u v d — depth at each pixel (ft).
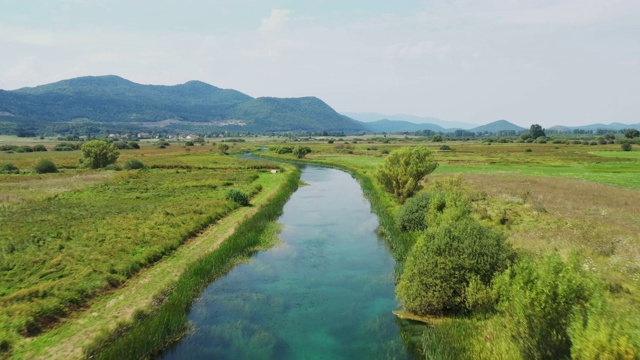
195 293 60.08
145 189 159.74
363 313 55.11
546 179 179.73
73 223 92.27
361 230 104.78
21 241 75.20
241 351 45.01
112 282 59.52
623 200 119.96
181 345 46.29
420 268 53.88
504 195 127.54
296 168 268.62
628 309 39.73
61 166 261.85
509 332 39.22
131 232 84.23
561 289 36.47
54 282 55.67
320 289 64.18
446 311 52.70
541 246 64.75
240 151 488.85
